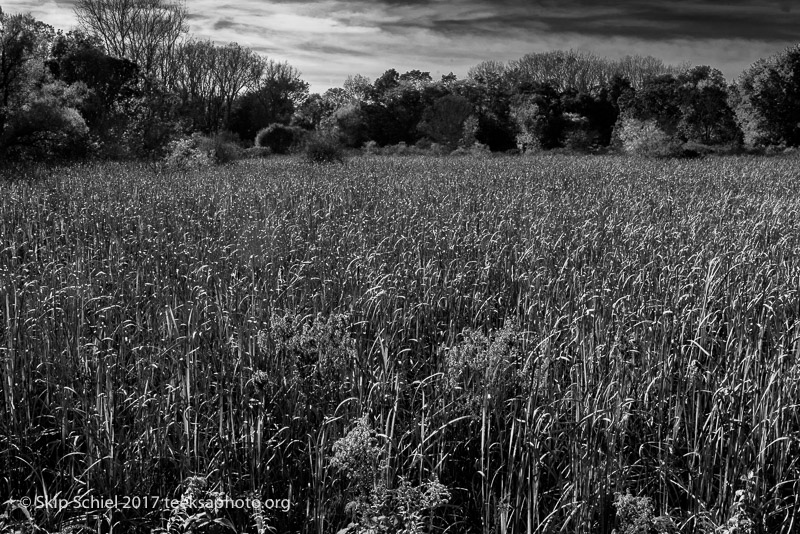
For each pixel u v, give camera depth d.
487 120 63.53
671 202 14.11
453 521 4.34
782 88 52.59
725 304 6.89
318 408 4.70
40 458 4.49
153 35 62.12
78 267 7.42
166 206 12.71
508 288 7.76
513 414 4.47
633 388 5.24
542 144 63.78
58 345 5.55
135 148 31.69
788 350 5.38
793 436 4.36
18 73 26.34
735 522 3.57
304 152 33.12
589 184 19.41
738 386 4.70
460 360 4.78
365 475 3.77
